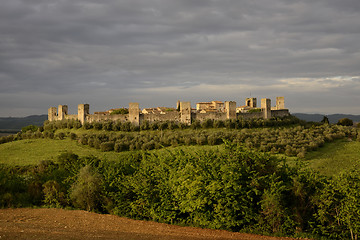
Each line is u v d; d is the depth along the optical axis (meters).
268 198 21.80
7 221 23.14
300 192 22.45
